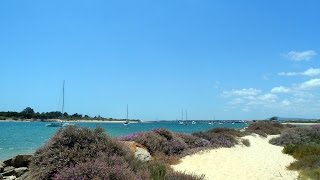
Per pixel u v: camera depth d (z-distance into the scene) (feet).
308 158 68.08
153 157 65.16
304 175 55.72
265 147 103.71
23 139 141.59
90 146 42.98
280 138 119.03
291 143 110.22
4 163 62.85
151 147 69.56
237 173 57.77
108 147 43.91
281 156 83.41
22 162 63.46
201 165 63.21
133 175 36.09
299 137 116.98
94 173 35.06
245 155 79.97
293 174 59.00
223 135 102.47
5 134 176.14
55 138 43.83
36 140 136.56
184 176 41.42
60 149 42.24
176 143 77.05
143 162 48.39
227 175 55.72
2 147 108.58
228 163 66.90
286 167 66.18
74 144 43.01
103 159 39.52
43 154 42.14
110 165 38.17
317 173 54.80
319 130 123.95
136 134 73.82
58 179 35.68
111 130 225.15
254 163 69.31
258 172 59.62
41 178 39.73
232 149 88.89
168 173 41.32
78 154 41.32
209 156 73.56
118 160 40.04
